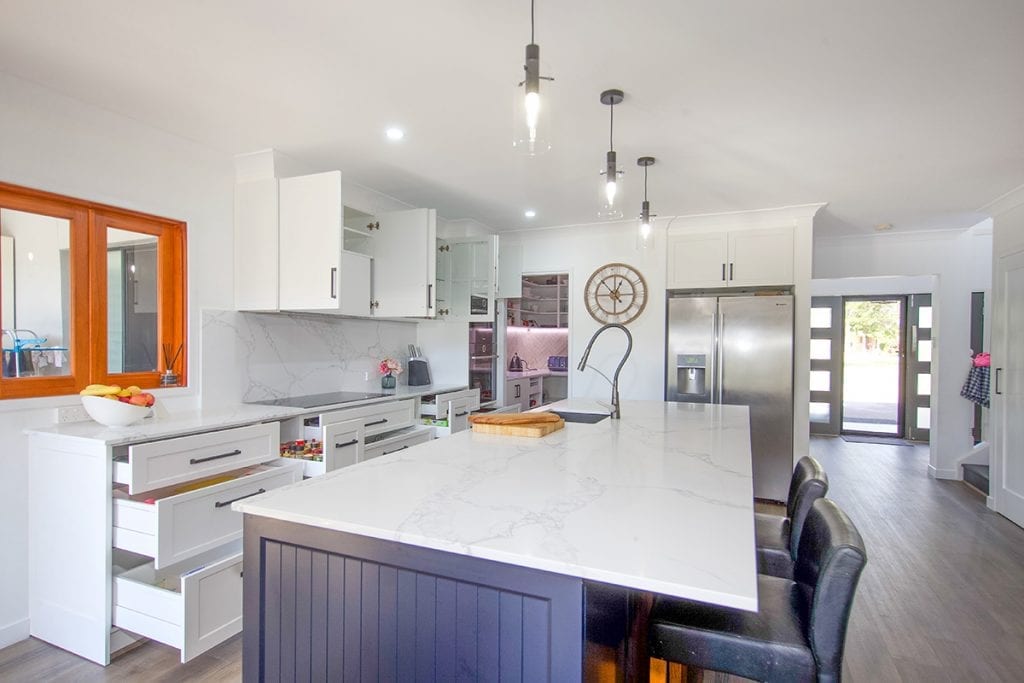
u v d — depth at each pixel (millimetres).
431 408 4012
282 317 3426
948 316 5047
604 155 3035
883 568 3039
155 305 2789
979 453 4957
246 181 3100
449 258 4637
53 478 2186
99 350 2527
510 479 1477
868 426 7789
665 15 1749
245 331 3170
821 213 4414
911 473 5281
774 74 2131
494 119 2576
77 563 2127
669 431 2297
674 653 1187
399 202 4090
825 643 1068
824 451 6398
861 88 2238
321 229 2918
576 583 941
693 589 833
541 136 1715
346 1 1679
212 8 1715
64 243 2422
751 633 1154
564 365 6402
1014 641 2307
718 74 2133
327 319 3783
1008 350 3904
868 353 7750
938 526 3742
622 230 4941
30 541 2258
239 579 2135
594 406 3174
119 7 1704
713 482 1456
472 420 2316
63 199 2371
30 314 2309
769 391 4285
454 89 2275
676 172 3344
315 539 1183
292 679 1217
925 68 2070
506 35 1870
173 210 2785
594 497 1309
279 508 1215
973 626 2428
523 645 986
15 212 2264
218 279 3035
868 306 7582
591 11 1728
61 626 2176
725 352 4395
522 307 6223
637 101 2367
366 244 3811
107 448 2051
